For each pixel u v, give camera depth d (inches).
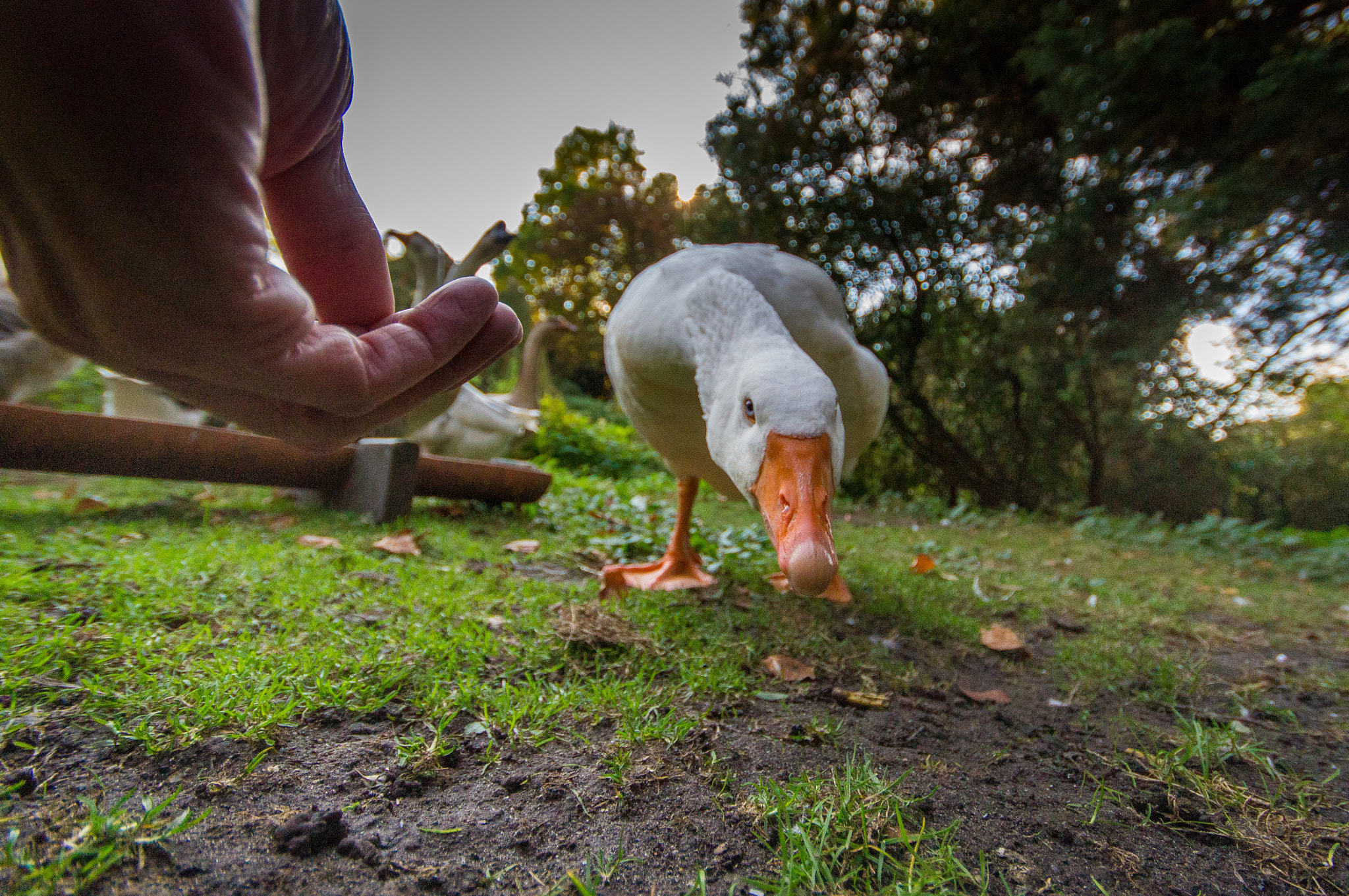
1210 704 96.4
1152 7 296.2
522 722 65.9
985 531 307.7
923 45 408.5
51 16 23.8
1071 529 334.6
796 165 441.1
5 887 38.5
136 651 70.2
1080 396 417.4
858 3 410.3
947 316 432.1
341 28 41.5
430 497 179.2
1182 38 275.0
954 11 374.9
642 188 1023.0
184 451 138.1
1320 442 402.3
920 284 425.1
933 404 460.1
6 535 114.9
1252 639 137.6
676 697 76.4
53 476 188.2
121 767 52.1
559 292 1060.5
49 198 27.2
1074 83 307.3
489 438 247.9
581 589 116.5
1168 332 333.4
